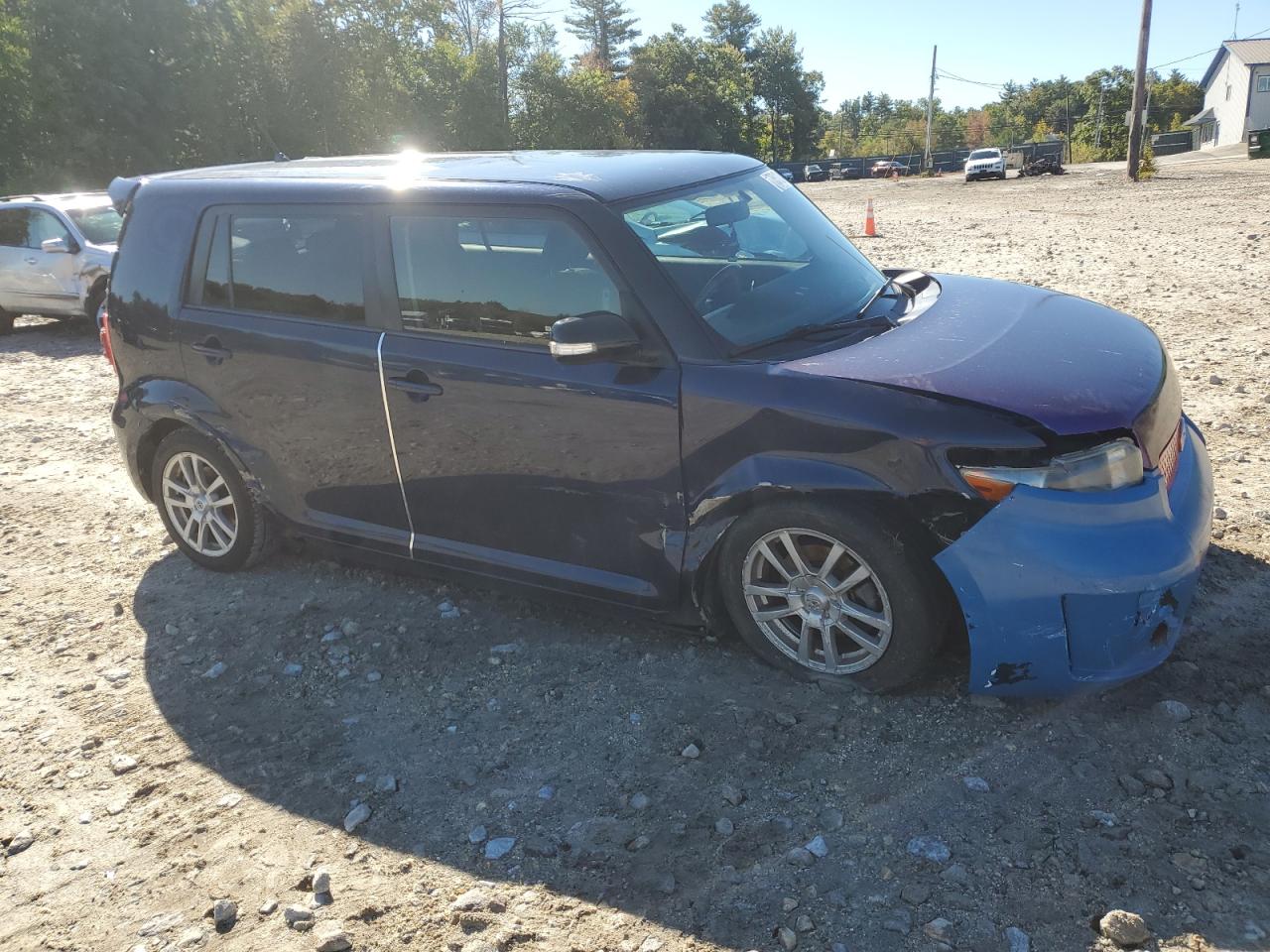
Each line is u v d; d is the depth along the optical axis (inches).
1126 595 118.5
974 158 1948.8
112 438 304.0
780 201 171.3
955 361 132.6
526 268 148.4
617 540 147.3
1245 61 2901.1
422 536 168.2
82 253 492.7
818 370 131.4
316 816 126.8
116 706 155.9
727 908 105.7
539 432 148.3
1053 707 132.0
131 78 1343.5
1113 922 97.0
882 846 111.7
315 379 168.6
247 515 189.0
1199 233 599.5
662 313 138.6
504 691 149.6
